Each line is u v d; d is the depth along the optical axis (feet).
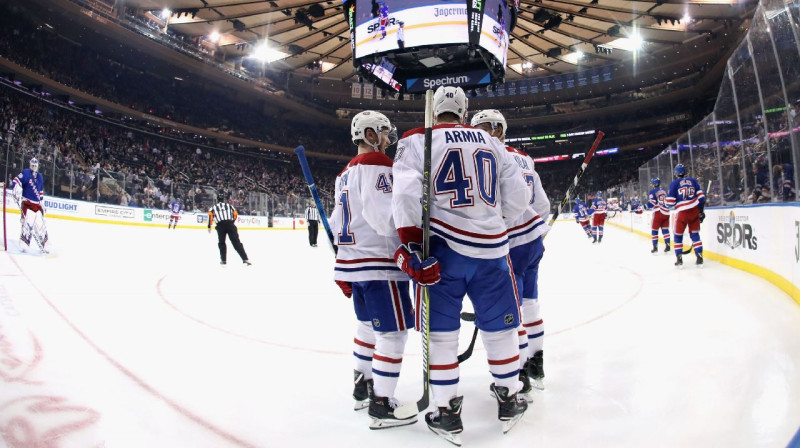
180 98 96.27
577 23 73.56
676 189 21.99
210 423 6.73
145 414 6.88
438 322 6.44
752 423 6.31
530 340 8.27
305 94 109.40
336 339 11.13
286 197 73.51
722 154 24.81
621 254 29.07
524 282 8.43
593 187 118.93
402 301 7.12
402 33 41.52
